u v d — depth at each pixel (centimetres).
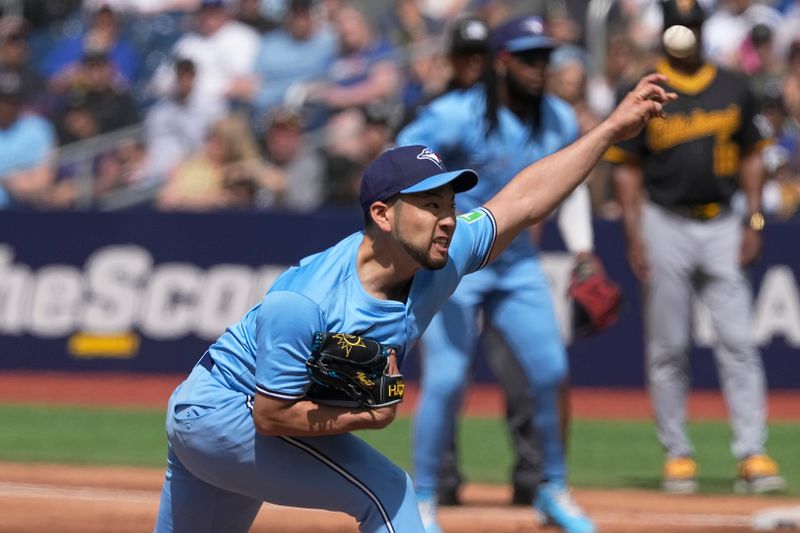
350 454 1384
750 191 3000
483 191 2344
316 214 4522
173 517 1493
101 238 4650
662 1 2945
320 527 2402
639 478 3088
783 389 4322
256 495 1408
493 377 4472
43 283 4678
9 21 5712
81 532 2320
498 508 2653
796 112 4762
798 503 2727
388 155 1333
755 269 4322
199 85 5203
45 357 4672
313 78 5228
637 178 2970
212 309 4584
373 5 5691
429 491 2323
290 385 1324
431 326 2336
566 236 2656
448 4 5578
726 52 5241
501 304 2356
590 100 4844
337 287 1351
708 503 2734
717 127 2900
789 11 5534
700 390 4356
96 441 3525
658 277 2941
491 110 2306
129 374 4634
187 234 4600
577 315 2614
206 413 1386
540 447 2431
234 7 5488
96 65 5197
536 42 2289
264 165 4875
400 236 1324
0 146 4938
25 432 3662
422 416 2327
